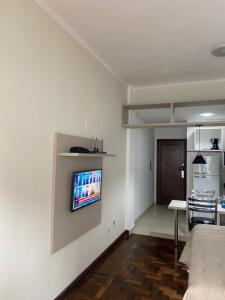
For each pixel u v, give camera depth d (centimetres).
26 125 192
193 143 615
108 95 357
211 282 161
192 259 204
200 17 224
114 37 266
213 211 373
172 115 387
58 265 238
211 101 373
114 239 391
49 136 222
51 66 223
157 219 568
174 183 751
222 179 586
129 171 449
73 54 261
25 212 192
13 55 179
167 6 210
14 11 179
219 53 298
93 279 284
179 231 475
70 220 253
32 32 198
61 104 240
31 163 198
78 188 259
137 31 252
